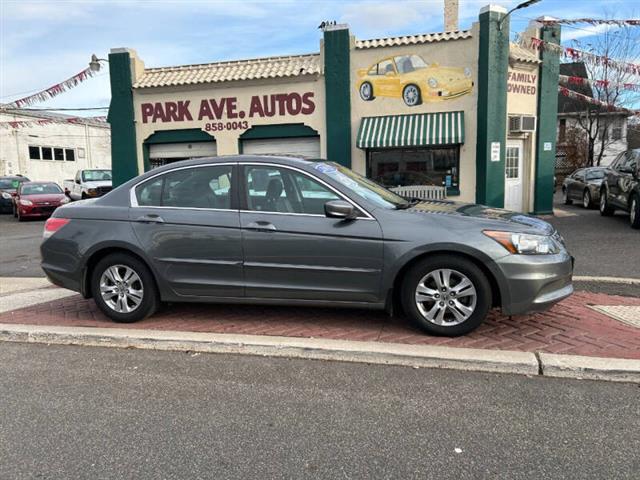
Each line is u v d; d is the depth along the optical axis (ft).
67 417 12.12
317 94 49.21
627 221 43.98
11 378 14.42
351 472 9.78
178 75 53.42
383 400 12.60
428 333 16.16
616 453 10.22
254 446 10.73
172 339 16.31
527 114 48.75
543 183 50.44
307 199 16.70
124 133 54.60
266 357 15.46
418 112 46.85
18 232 54.39
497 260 15.16
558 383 13.33
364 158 48.62
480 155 45.47
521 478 9.50
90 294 18.95
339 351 15.08
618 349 14.79
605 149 100.22
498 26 44.11
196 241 17.19
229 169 17.53
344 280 16.17
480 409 12.06
